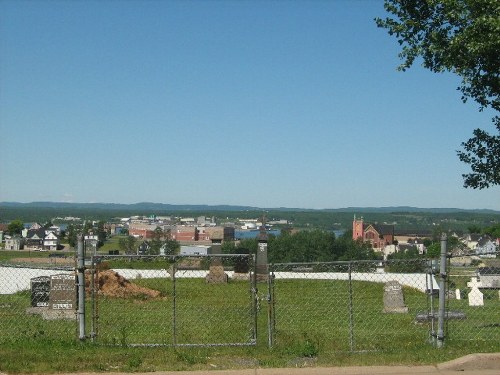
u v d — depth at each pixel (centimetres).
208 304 1633
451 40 1320
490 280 2172
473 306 1777
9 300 1808
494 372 924
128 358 965
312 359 975
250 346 1058
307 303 1692
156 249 7719
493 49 1273
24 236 11394
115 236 13538
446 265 1065
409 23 1403
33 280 1661
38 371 910
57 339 1080
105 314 1475
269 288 1073
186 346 1050
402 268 2548
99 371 917
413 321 1373
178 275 2566
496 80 1355
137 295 1836
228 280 2502
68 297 1519
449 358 968
